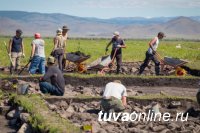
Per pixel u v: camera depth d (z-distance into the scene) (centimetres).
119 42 3316
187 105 2267
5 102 2194
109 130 1698
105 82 2952
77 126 1661
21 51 3266
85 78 2925
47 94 2300
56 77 2298
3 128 1830
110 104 1930
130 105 2223
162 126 1772
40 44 3067
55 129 1509
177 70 3303
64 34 3203
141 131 1672
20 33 3234
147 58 3288
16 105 2056
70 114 1952
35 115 1741
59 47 3175
